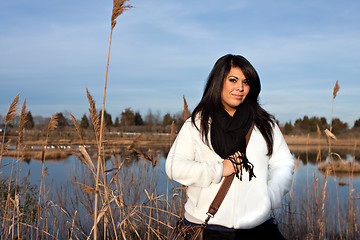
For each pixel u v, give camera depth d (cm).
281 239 183
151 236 343
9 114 337
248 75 183
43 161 370
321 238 424
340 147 2612
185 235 183
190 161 181
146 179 478
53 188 584
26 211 438
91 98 216
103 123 216
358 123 4781
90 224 397
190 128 191
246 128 182
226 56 189
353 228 482
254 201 174
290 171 184
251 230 175
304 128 5038
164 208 414
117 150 291
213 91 186
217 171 172
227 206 175
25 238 363
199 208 181
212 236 176
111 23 193
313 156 1956
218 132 182
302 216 488
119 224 293
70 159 1616
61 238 383
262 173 179
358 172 1254
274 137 188
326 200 510
